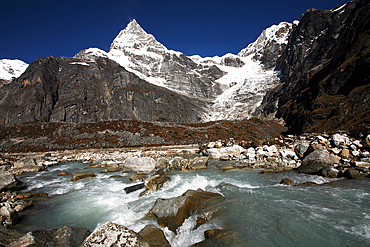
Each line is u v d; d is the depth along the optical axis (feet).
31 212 35.50
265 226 26.99
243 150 102.73
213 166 75.36
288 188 43.09
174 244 24.29
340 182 45.75
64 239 22.38
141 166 72.08
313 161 56.75
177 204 31.73
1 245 22.93
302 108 308.40
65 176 68.39
